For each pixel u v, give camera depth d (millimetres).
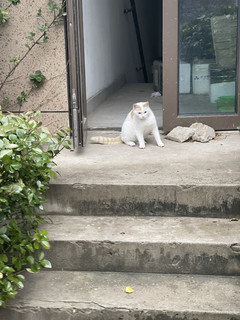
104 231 5816
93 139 6816
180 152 6582
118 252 5727
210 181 5973
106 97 8766
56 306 5480
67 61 6910
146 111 6617
